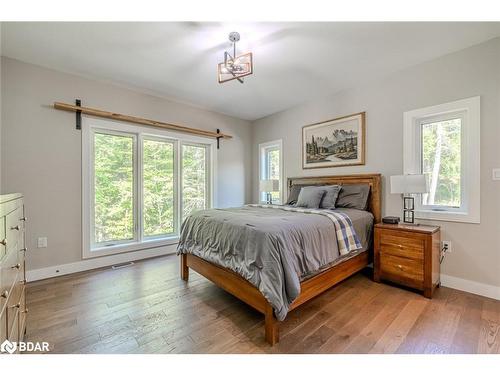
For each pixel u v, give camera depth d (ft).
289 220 6.49
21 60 8.25
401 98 9.12
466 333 5.39
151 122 11.20
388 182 9.52
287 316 6.19
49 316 6.17
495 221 7.08
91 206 9.98
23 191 8.30
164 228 12.28
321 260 6.31
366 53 7.91
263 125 15.34
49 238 8.80
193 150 13.55
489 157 7.16
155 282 8.43
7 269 3.70
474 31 6.76
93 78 9.70
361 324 5.80
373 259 8.73
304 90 11.05
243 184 15.70
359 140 10.40
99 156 10.25
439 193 8.54
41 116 8.65
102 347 4.99
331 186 10.35
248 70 6.56
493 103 7.09
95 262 9.85
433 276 7.25
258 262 5.39
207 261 7.47
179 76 9.60
